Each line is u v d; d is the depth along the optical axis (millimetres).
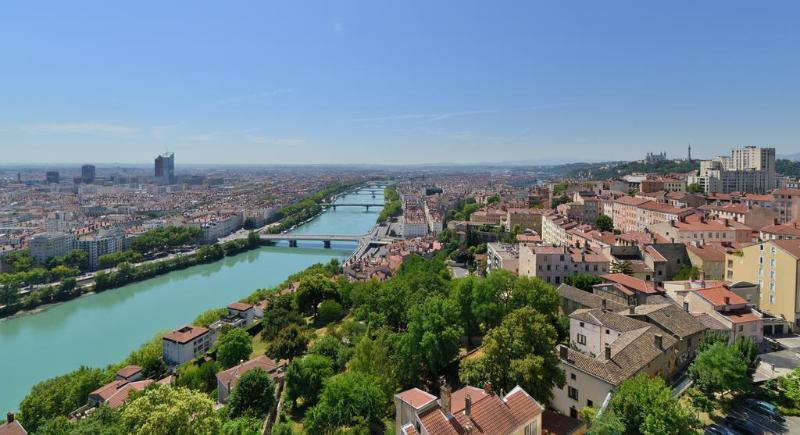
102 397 148125
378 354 124375
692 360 111375
